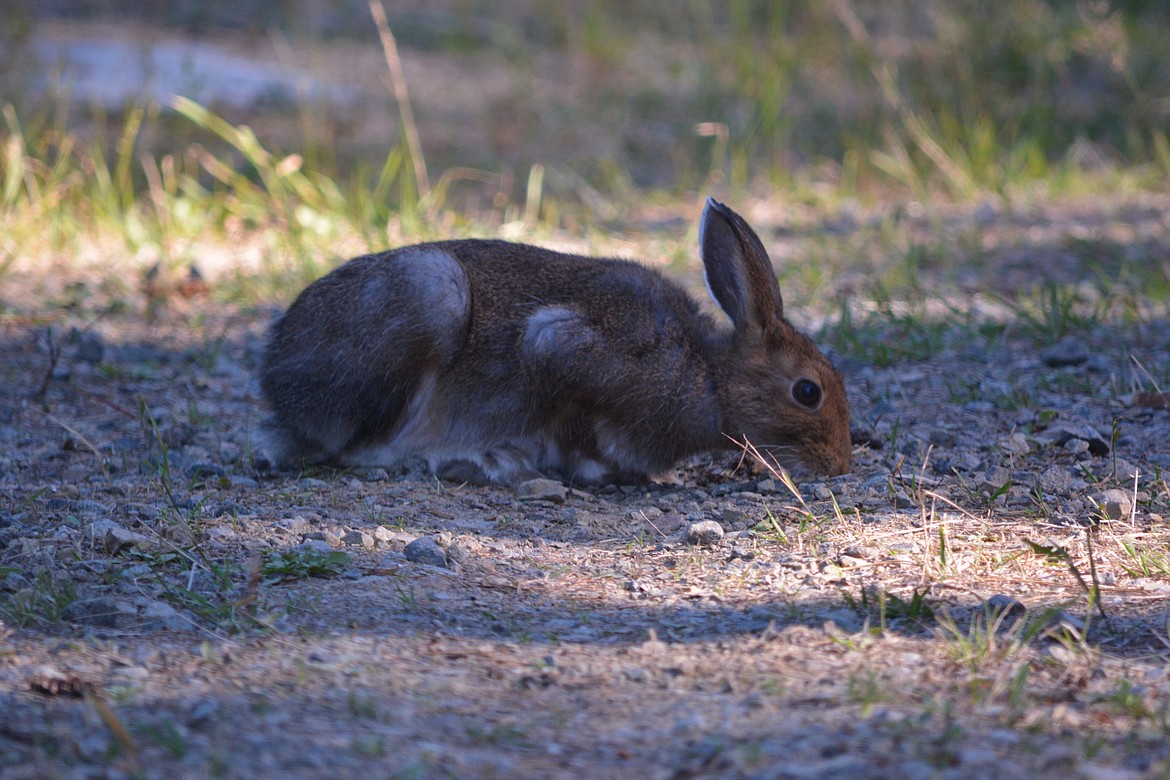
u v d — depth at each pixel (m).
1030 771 5.54
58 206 18.42
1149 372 12.69
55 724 5.93
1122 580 7.99
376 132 23.69
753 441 10.67
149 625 7.27
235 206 18.61
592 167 22.25
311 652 6.95
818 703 6.32
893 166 21.25
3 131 20.80
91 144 21.38
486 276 10.77
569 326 10.44
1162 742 5.83
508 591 8.12
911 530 8.99
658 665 6.88
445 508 9.94
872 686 6.40
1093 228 18.62
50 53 25.94
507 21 31.56
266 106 24.64
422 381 10.52
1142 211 19.55
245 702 6.27
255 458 10.85
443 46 29.78
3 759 5.57
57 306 15.38
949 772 5.53
